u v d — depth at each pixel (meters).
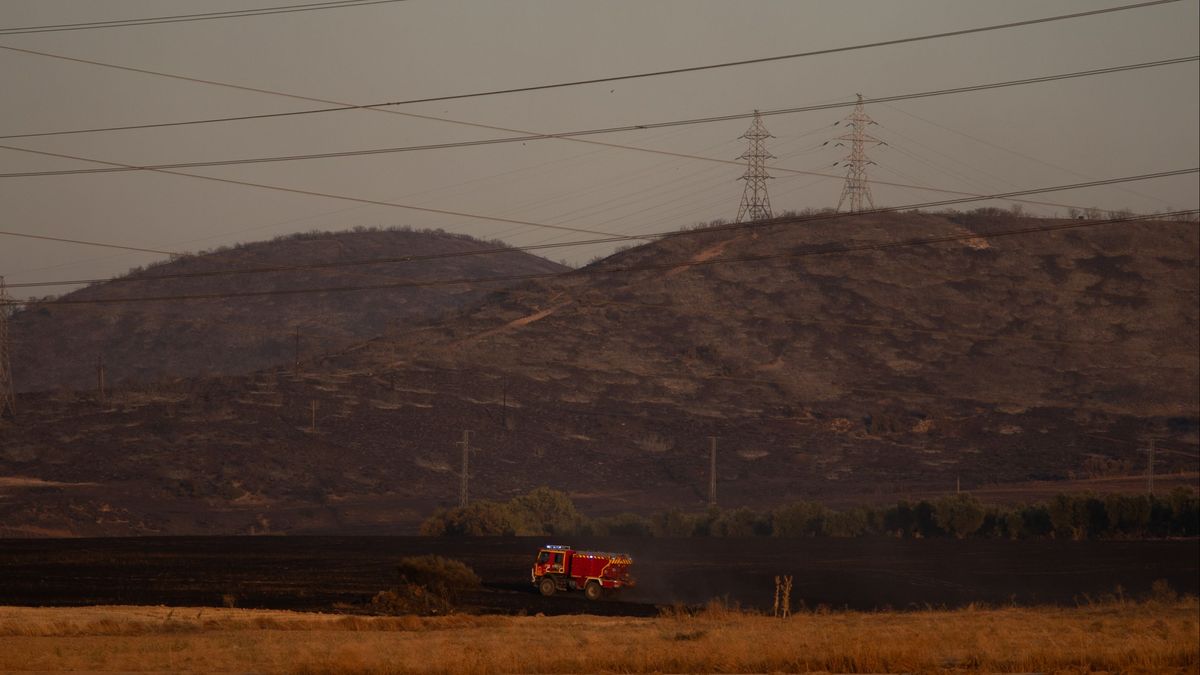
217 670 123.31
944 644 154.75
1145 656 133.38
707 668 125.62
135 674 118.81
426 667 123.62
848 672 125.12
